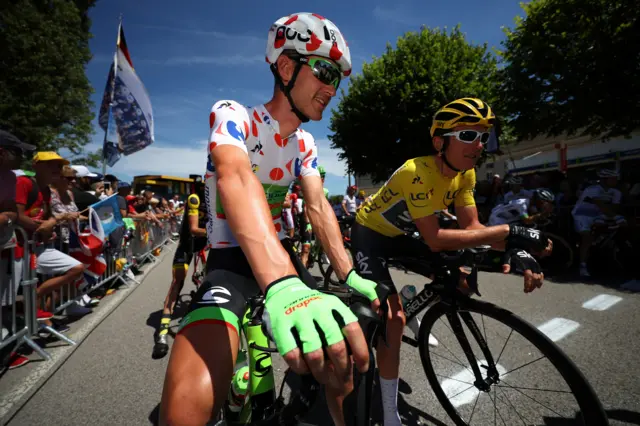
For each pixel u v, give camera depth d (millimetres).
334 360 525
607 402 1807
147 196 7828
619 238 5039
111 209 4625
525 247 1433
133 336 3023
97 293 4551
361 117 14469
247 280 943
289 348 522
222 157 772
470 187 1781
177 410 609
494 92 9719
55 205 3473
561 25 7707
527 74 8336
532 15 8328
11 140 2441
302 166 1173
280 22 927
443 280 1632
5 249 2432
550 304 3533
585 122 8258
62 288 3314
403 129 13742
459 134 1438
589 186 5230
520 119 9117
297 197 6348
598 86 7328
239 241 666
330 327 530
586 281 4469
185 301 4188
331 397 1052
